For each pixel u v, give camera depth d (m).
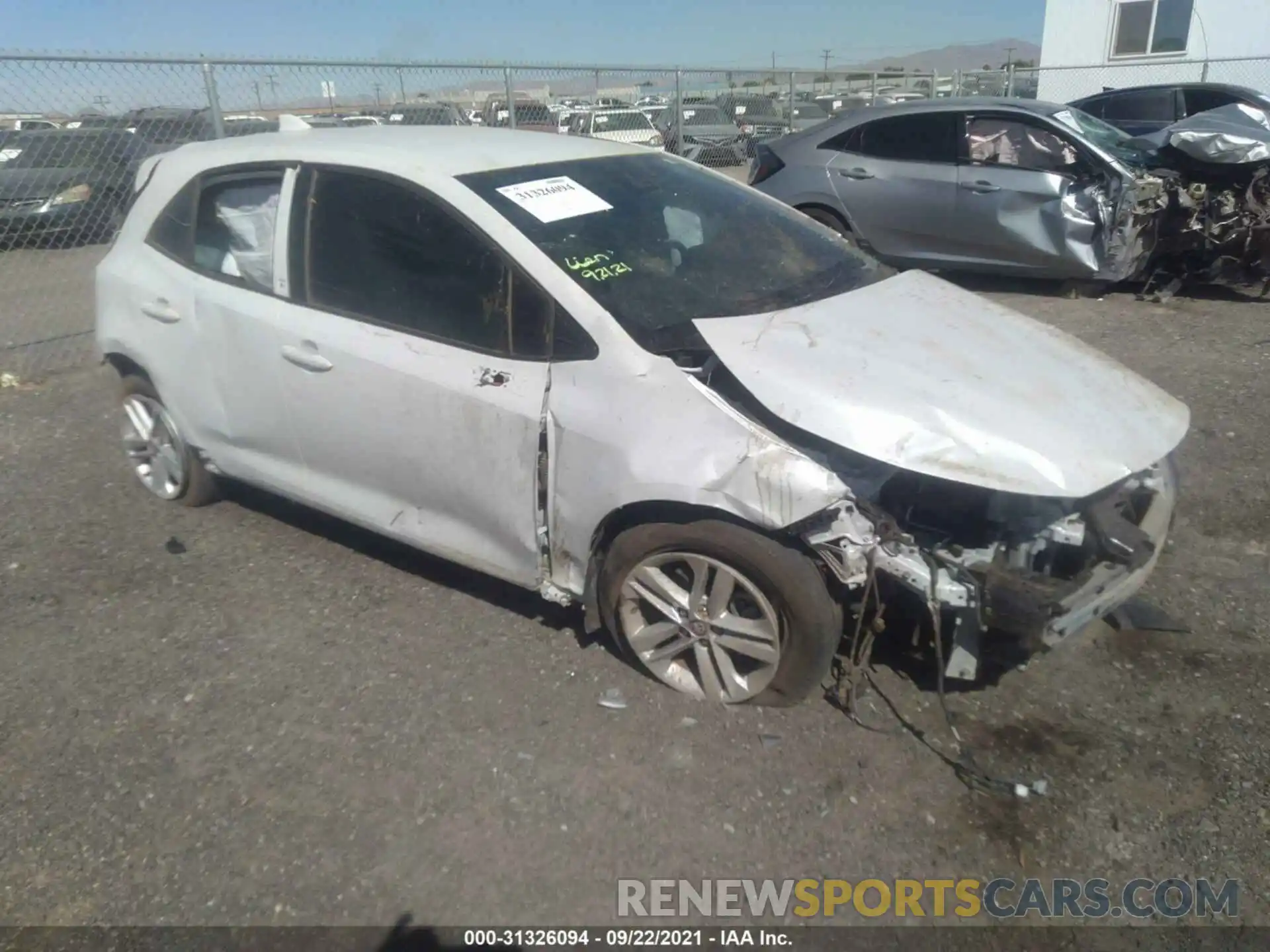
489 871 2.70
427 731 3.22
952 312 3.66
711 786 2.96
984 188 8.46
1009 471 2.84
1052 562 3.11
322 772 3.06
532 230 3.41
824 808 2.87
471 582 4.11
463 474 3.47
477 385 3.34
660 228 3.73
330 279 3.75
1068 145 8.23
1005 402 3.03
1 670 3.60
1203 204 7.99
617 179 3.94
